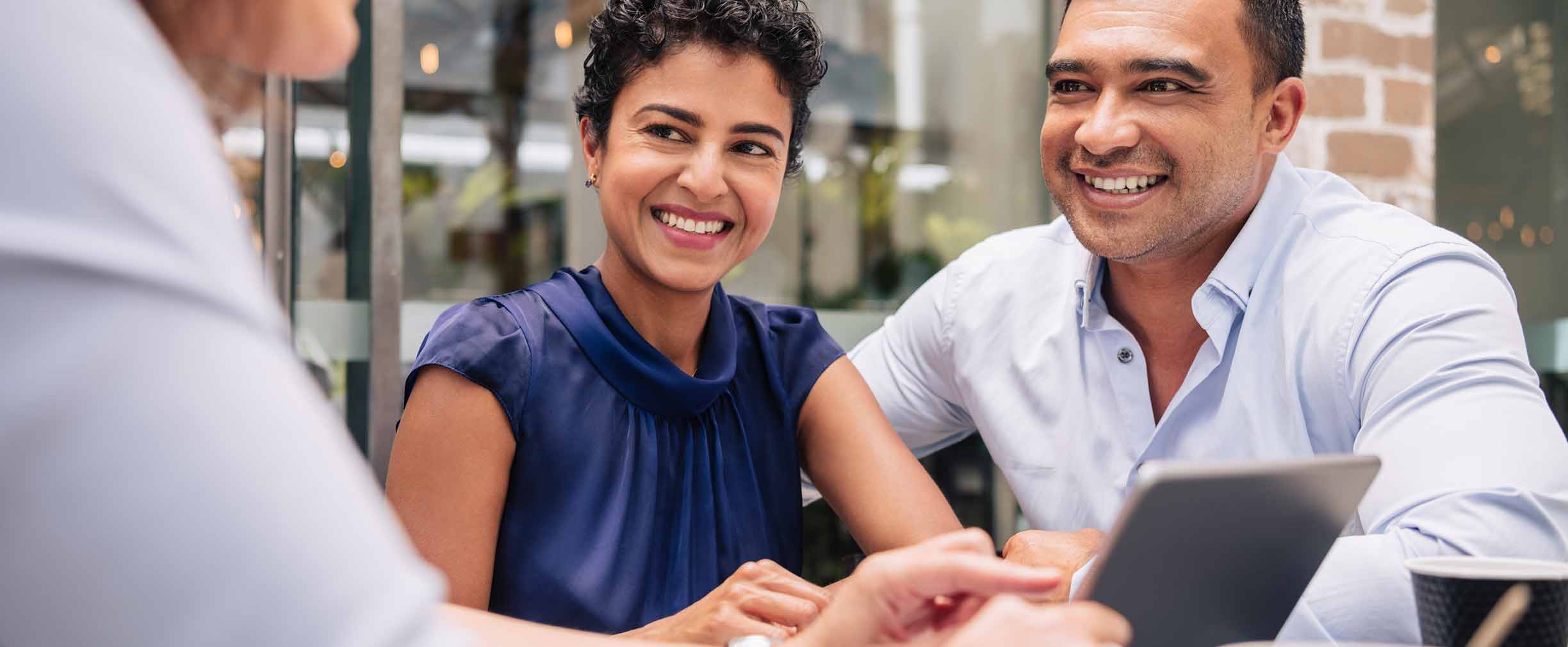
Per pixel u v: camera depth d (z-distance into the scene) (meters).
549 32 2.66
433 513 1.06
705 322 1.25
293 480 0.31
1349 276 1.27
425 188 2.53
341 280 2.14
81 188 0.29
